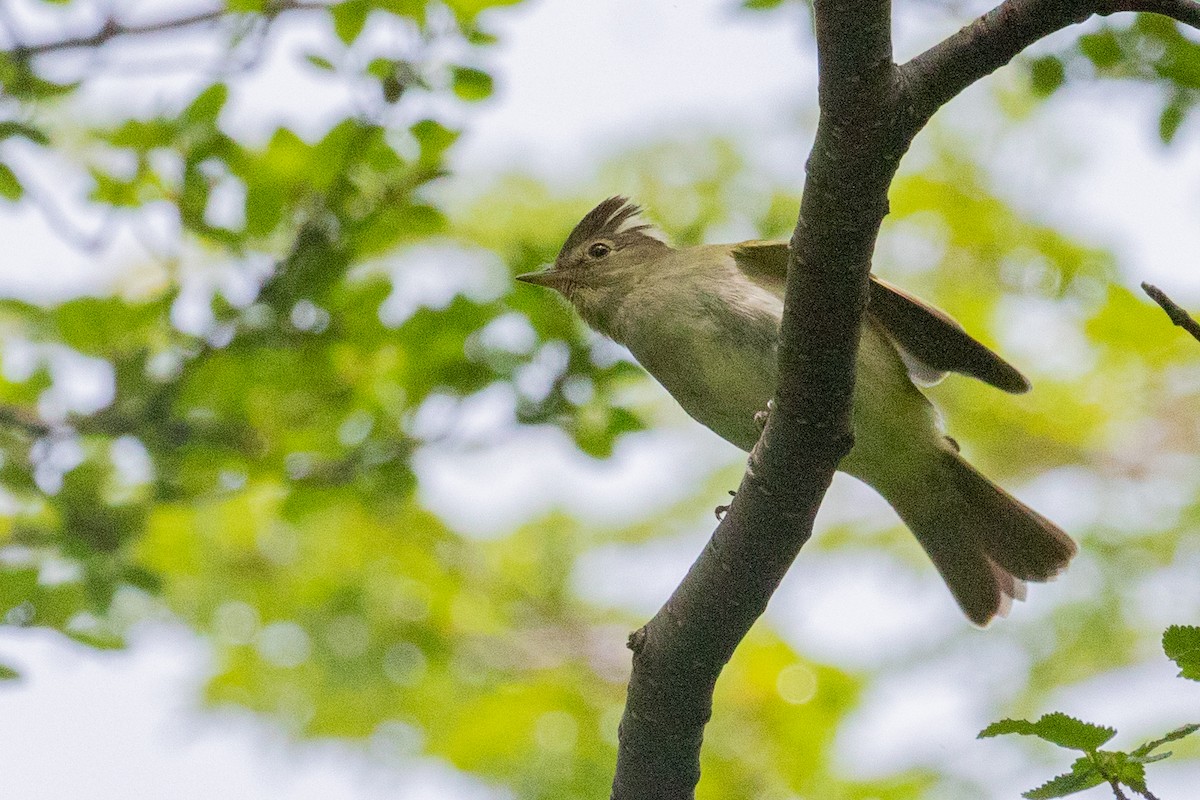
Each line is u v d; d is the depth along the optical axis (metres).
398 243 12.89
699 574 7.31
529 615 15.99
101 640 11.10
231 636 15.12
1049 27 6.29
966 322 15.73
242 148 11.53
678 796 7.77
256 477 12.16
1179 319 6.15
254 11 11.47
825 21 5.98
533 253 12.22
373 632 15.08
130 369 11.76
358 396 12.23
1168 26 11.02
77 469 11.54
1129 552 15.66
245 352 11.75
